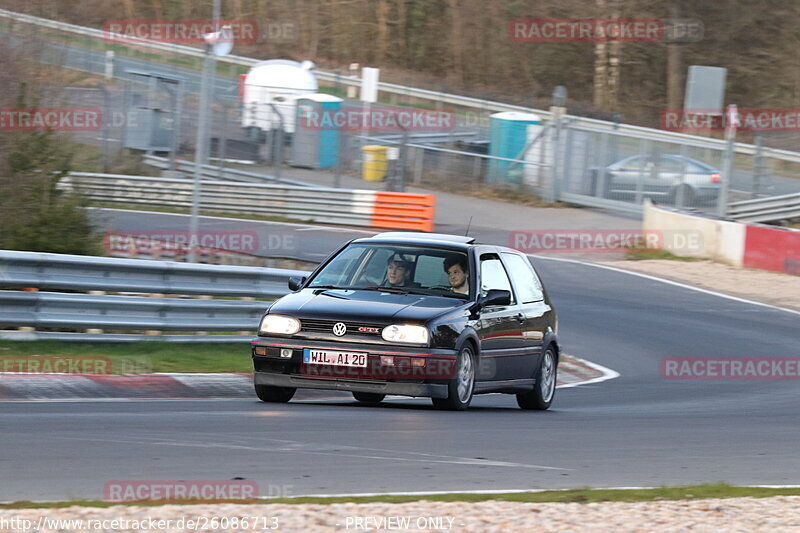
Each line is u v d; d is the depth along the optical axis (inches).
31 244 2117.4
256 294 1980.8
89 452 951.6
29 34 2429.9
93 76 5703.7
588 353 2306.8
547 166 4468.5
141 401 1350.9
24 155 2139.5
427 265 1457.9
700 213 3988.7
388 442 1093.8
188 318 1846.7
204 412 1253.7
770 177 4101.9
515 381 1534.2
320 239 3459.6
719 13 6929.1
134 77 5137.8
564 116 4468.5
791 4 6953.7
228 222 3710.6
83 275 1727.4
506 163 4571.9
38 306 1658.5
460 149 4795.8
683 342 2458.2
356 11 7829.7
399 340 1316.4
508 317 1509.6
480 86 7313.0
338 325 1330.0
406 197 3750.0
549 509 808.3
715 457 1155.9
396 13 7780.5
